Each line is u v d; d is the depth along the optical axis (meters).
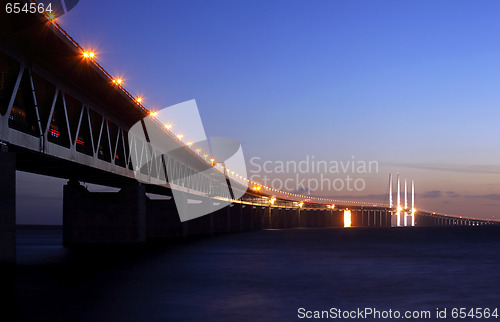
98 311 25.83
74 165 50.22
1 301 28.48
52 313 25.14
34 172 58.34
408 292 33.84
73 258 55.69
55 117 48.53
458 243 103.12
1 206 34.06
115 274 41.28
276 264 51.62
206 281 37.78
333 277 41.19
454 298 31.72
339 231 192.62
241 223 164.25
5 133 35.31
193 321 24.09
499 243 103.06
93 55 43.12
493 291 34.59
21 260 53.44
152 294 31.28
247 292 32.66
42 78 41.75
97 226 69.38
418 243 101.88
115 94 52.78
